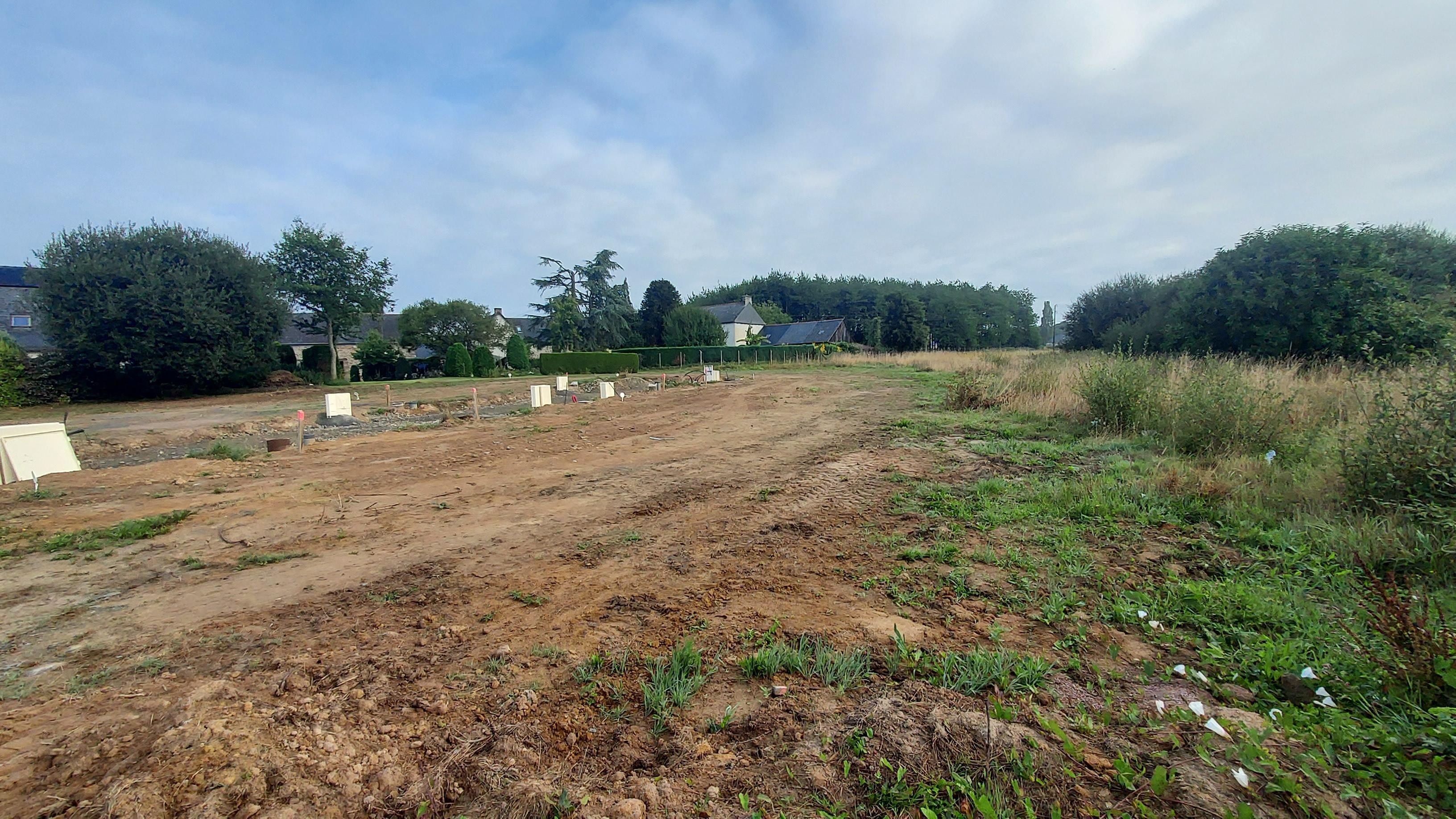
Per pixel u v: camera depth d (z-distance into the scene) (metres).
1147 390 9.08
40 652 3.42
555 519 5.96
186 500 6.81
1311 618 3.19
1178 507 5.21
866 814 1.97
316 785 2.17
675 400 17.56
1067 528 4.86
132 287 21.30
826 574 4.21
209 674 3.12
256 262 25.45
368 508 6.48
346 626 3.67
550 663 3.09
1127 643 3.11
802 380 23.92
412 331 44.66
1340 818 1.82
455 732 2.50
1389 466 4.54
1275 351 13.09
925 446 8.91
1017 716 2.42
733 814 1.99
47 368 21.22
